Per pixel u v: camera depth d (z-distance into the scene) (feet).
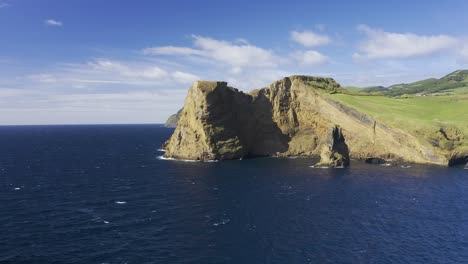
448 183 352.90
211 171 428.97
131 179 383.86
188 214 254.06
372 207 270.05
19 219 243.60
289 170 433.89
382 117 508.94
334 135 471.21
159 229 224.12
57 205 279.08
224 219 242.58
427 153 472.44
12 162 530.27
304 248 195.52
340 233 217.36
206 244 200.64
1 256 184.24
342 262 179.63
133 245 199.11
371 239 208.23
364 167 453.17
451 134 481.46
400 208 267.39
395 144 495.00
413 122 491.72
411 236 212.84
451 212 258.16
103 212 259.60
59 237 210.79
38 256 184.75
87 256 185.06
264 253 189.26
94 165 491.72
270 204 278.67
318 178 381.19
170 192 320.29
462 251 192.54
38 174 422.00
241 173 414.00
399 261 180.86
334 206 272.72
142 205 277.85
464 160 473.67
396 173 409.28
